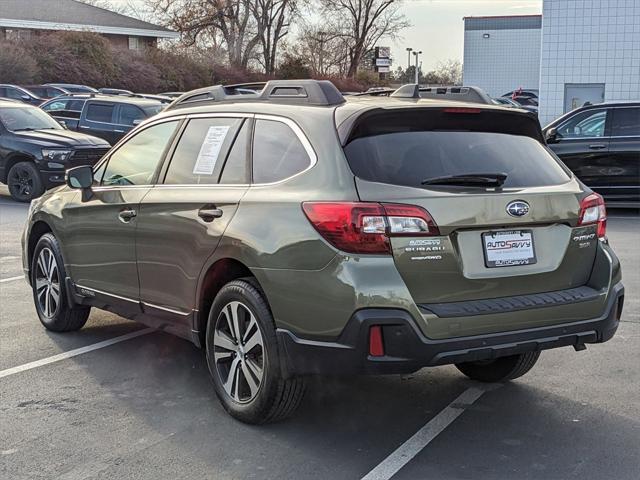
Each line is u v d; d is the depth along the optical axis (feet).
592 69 78.18
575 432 14.64
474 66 160.04
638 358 19.02
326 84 14.97
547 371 18.16
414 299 12.85
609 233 38.11
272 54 180.45
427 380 17.61
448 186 13.46
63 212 19.84
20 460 13.42
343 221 12.81
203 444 14.08
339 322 12.82
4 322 22.17
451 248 13.09
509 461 13.39
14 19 134.00
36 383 17.26
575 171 44.52
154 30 158.51
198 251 15.28
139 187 17.48
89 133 62.49
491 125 15.14
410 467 13.17
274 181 14.40
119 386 17.10
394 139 13.97
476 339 13.10
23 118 53.21
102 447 13.96
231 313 14.85
